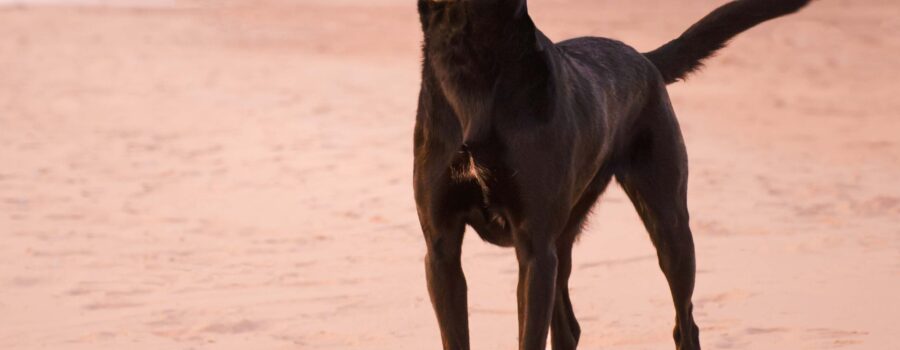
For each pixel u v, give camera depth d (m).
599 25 47.66
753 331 8.78
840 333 8.59
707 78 32.41
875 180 16.78
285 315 9.73
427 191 7.07
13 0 63.44
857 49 38.78
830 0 54.06
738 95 28.84
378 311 9.83
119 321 9.64
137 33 47.47
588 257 11.74
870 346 8.20
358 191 16.12
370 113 25.19
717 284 10.34
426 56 6.97
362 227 13.71
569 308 8.30
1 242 12.94
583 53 7.84
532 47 6.81
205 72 34.31
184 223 14.12
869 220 13.56
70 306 10.16
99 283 11.00
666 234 8.13
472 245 12.55
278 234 13.38
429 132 6.99
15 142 21.47
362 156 19.28
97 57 38.47
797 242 12.22
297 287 10.77
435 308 7.20
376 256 12.11
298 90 29.80
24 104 27.33
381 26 52.19
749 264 11.16
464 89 6.77
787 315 9.20
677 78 9.07
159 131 22.92
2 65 35.97
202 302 10.23
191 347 8.84
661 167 8.13
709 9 56.16
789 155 19.55
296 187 16.55
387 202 15.24
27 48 41.06
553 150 6.88
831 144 20.92
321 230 13.56
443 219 7.11
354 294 10.45
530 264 6.96
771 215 13.97
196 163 18.94
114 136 22.28
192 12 59.00
